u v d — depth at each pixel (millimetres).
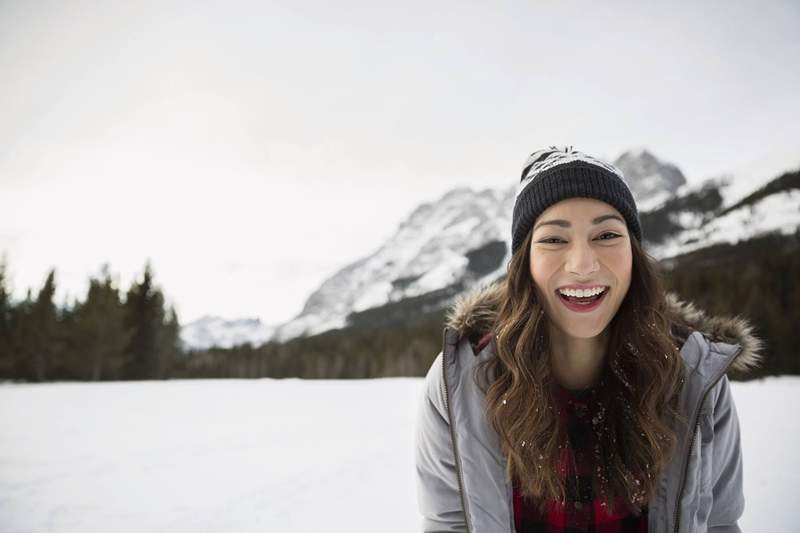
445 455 1136
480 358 1097
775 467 5039
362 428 8641
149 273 54125
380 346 64750
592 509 1041
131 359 51250
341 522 3891
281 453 6543
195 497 4637
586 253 904
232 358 64750
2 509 4324
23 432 8461
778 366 26500
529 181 1046
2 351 44406
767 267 38844
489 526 1029
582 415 1091
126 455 6516
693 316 1178
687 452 998
